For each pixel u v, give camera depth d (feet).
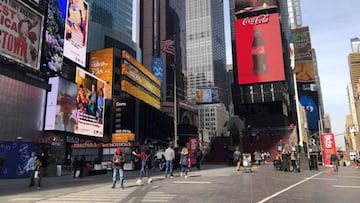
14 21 120.06
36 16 133.28
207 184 51.08
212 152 231.09
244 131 259.39
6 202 34.22
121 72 277.23
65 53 181.06
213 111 608.19
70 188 49.78
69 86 163.84
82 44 200.54
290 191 42.09
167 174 72.69
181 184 51.49
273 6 282.15
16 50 120.37
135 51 431.43
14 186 55.26
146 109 279.90
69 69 189.88
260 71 277.85
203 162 207.41
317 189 44.68
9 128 125.49
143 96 321.93
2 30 113.80
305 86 437.58
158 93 377.30
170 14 581.12
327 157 153.58
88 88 188.75
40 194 41.63
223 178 63.62
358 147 394.11
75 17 192.65
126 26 488.44
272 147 237.04
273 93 272.10
